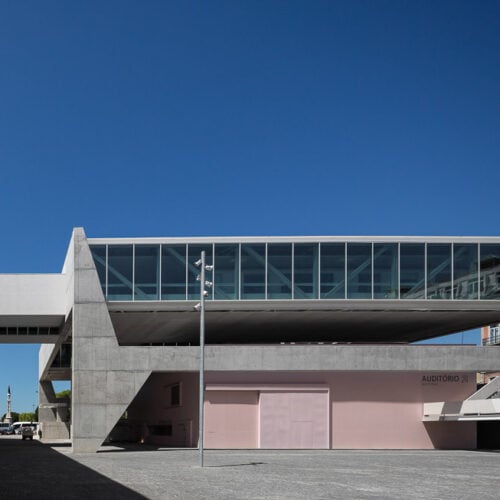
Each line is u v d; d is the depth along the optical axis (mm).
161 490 19969
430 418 45000
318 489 20359
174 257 46875
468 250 47812
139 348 43781
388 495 18906
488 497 18531
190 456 37219
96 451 42656
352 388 45656
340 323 51906
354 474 25641
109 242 46750
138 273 46656
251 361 44219
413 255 47469
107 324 44156
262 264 46906
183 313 47531
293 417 44906
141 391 62688
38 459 35438
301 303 46656
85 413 43000
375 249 47344
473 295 47406
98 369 43500
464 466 29984
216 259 46906
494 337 77625
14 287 51031
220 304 46531
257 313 47656
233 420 45031
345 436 45188
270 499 17844
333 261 47094
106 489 20281
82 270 44656
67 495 18734
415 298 47062
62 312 51156
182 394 50312
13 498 18062
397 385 45938
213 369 44031
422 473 26250
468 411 41438
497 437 48938
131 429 66188
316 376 45438
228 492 19469
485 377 69562
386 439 45406
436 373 46156
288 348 44406
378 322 51812
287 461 32844
